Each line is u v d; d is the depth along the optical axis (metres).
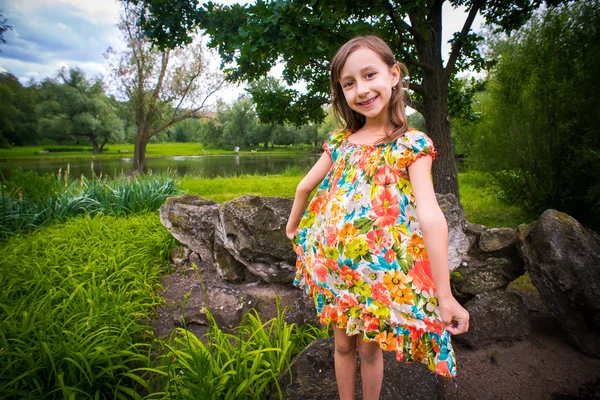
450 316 0.97
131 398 1.71
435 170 4.18
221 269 2.77
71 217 4.63
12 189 4.82
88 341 1.89
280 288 2.60
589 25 4.25
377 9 2.97
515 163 5.46
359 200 1.13
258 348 1.83
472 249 2.44
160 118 15.85
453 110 5.64
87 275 2.74
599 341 1.95
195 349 1.70
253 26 2.91
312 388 1.58
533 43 4.98
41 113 39.97
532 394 1.73
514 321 2.09
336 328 1.29
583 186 4.61
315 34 3.02
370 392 1.29
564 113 4.56
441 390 1.67
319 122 5.25
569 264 1.95
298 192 1.42
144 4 4.31
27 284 2.62
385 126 1.21
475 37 4.15
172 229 3.25
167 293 2.68
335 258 1.15
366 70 1.12
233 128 48.69
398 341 1.05
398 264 1.07
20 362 1.72
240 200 2.68
